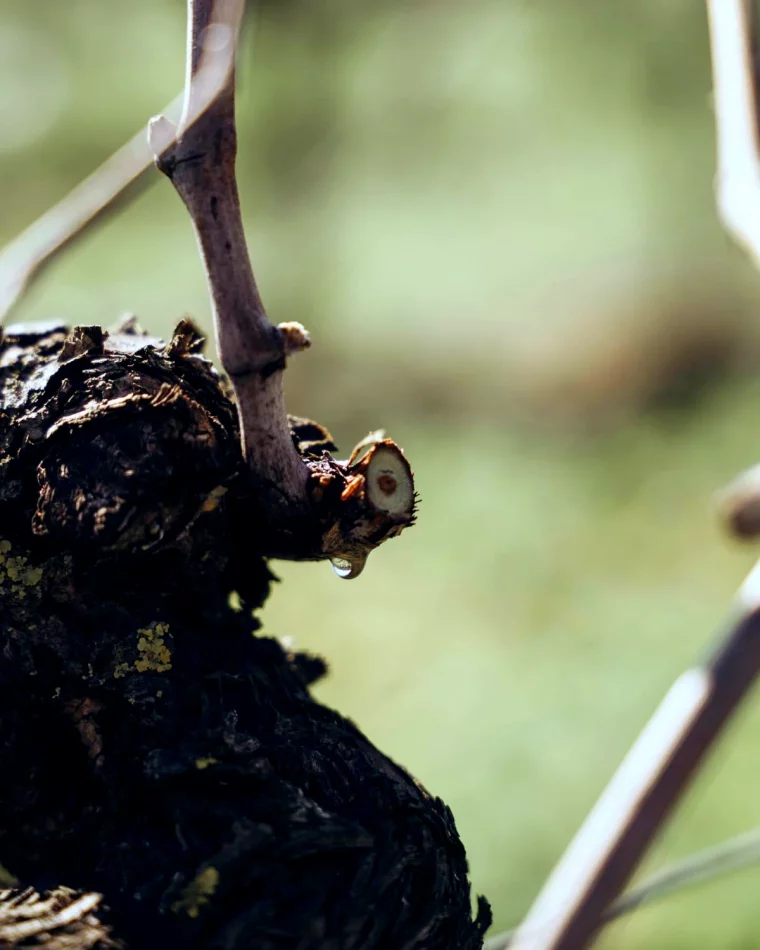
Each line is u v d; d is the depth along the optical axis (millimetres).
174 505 580
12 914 574
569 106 6961
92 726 589
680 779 639
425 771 2264
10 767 589
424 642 2855
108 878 579
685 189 5512
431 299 5250
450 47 6117
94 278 5457
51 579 588
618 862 638
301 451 601
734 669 641
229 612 608
